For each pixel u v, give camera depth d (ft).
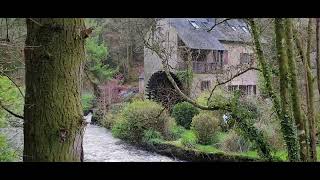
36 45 5.67
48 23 5.63
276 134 21.12
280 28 10.27
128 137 45.29
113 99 63.82
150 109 41.96
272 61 14.33
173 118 46.16
